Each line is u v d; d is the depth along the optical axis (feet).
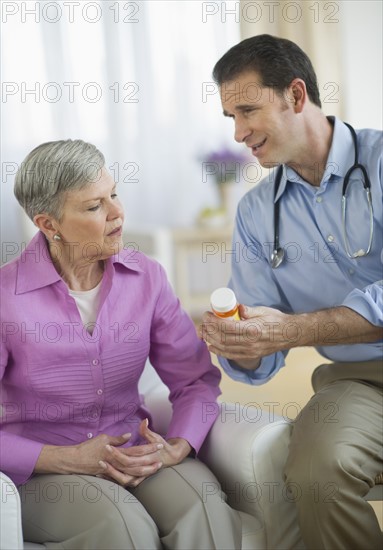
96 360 5.11
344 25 13.84
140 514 4.62
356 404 5.37
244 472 5.03
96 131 15.97
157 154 16.38
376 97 13.75
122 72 15.93
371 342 5.49
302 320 5.24
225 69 5.62
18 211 14.23
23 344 4.95
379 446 5.24
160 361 5.64
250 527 4.95
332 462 4.89
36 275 5.03
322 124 5.80
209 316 5.25
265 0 14.21
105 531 4.50
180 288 14.75
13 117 15.51
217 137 16.38
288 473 4.99
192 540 4.62
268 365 5.73
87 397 5.17
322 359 12.41
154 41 15.99
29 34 15.42
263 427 5.12
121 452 4.91
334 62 14.21
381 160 5.66
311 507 4.90
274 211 6.00
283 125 5.64
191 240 14.52
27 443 4.89
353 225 5.75
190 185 16.58
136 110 16.14
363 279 5.83
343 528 4.89
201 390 5.53
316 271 5.94
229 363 5.74
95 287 5.24
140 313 5.31
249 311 5.20
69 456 4.86
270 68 5.52
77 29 15.64
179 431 5.25
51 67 15.57
